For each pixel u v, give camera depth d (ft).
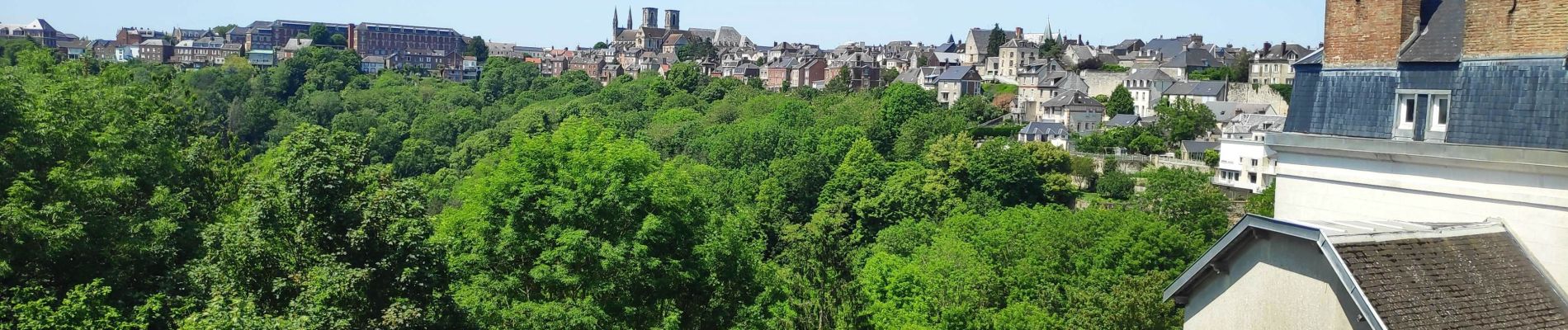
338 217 85.92
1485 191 53.16
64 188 104.58
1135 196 341.00
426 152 580.71
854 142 447.42
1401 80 58.59
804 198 408.46
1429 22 58.54
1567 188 49.96
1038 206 323.57
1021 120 572.51
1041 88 615.57
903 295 189.47
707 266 124.47
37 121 112.06
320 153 87.97
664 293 120.26
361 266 86.43
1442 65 56.70
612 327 111.75
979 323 161.68
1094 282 178.40
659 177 120.47
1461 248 48.78
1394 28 58.95
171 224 112.88
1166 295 57.57
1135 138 465.88
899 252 291.38
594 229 115.44
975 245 233.14
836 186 392.88
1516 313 46.34
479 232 116.26
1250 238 52.29
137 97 148.36
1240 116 464.65
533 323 105.40
